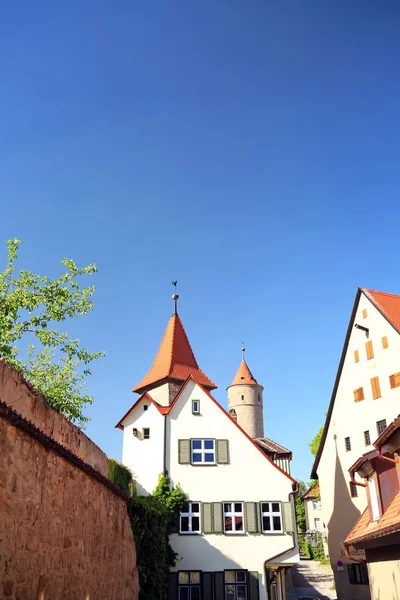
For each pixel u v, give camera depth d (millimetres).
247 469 26516
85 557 11633
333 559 31734
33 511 8586
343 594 29344
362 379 31781
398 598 12188
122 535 16266
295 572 44469
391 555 12359
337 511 32094
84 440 14266
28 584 8258
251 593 24047
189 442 27062
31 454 8594
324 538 51781
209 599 23844
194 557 24578
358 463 14320
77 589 10930
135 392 43312
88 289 20734
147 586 19875
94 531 12555
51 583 9312
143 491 26172
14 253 20125
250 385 64938
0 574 7270
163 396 39906
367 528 13953
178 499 25547
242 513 25641
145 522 19688
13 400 9852
